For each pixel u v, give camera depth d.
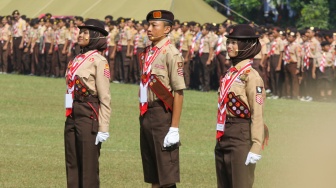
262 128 19.75
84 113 22.22
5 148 34.03
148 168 22.11
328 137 38.88
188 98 55.53
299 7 91.31
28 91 56.47
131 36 69.31
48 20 76.81
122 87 63.16
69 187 22.55
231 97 19.91
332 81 60.31
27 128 39.69
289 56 60.94
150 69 21.75
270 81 63.09
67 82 22.45
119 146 35.50
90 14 81.50
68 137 22.48
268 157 33.69
